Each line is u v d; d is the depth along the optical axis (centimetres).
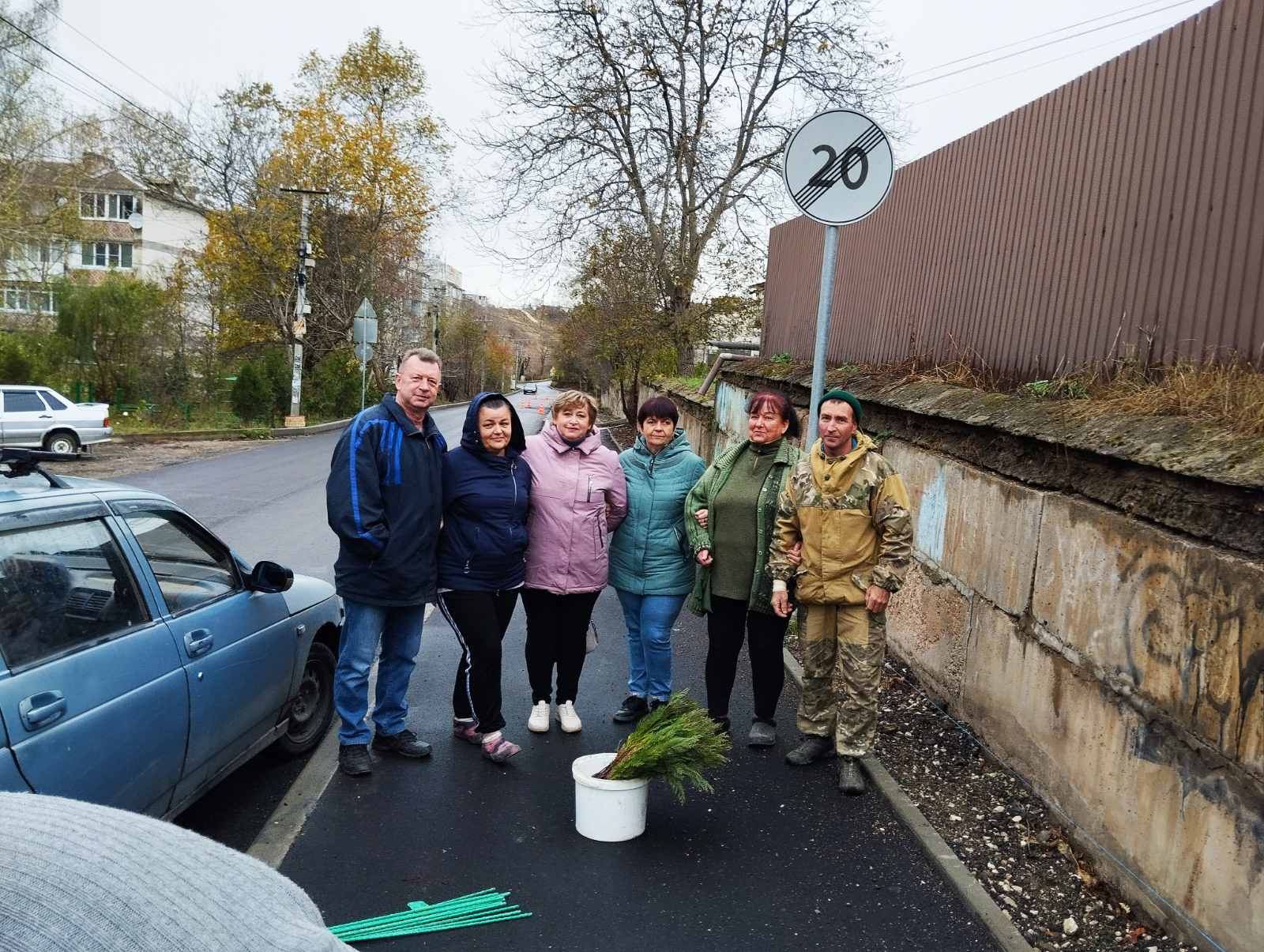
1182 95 394
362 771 428
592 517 467
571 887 337
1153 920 305
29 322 3036
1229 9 368
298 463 1923
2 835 82
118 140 3158
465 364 8175
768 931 312
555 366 5716
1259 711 255
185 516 380
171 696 325
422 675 583
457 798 409
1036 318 506
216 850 90
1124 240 429
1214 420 316
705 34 1988
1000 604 439
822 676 457
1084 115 470
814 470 431
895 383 638
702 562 468
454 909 321
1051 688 383
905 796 411
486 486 436
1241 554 274
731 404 1258
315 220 3441
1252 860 256
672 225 2111
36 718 260
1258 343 339
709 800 415
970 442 502
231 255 3241
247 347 3656
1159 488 320
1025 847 366
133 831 86
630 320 2175
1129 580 326
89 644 294
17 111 2588
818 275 981
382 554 412
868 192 547
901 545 412
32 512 289
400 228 3647
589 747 470
